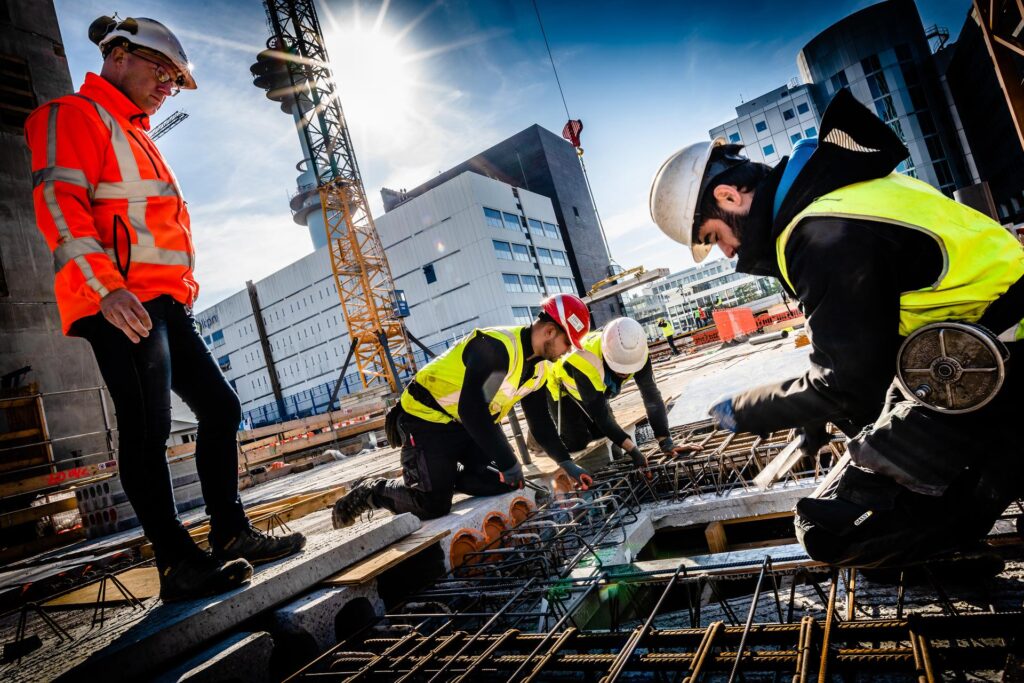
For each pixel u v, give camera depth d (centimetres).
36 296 930
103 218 176
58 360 925
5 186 941
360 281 3216
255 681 154
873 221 107
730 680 108
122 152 181
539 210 5541
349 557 205
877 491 130
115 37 186
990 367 108
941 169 5812
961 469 117
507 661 140
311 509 417
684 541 323
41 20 1053
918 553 128
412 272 4862
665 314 10619
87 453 916
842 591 185
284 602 184
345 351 5172
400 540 227
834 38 5991
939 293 114
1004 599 151
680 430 468
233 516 204
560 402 395
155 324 182
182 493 688
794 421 122
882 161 113
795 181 115
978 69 5034
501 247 4731
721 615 197
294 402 5728
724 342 1666
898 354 118
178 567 179
